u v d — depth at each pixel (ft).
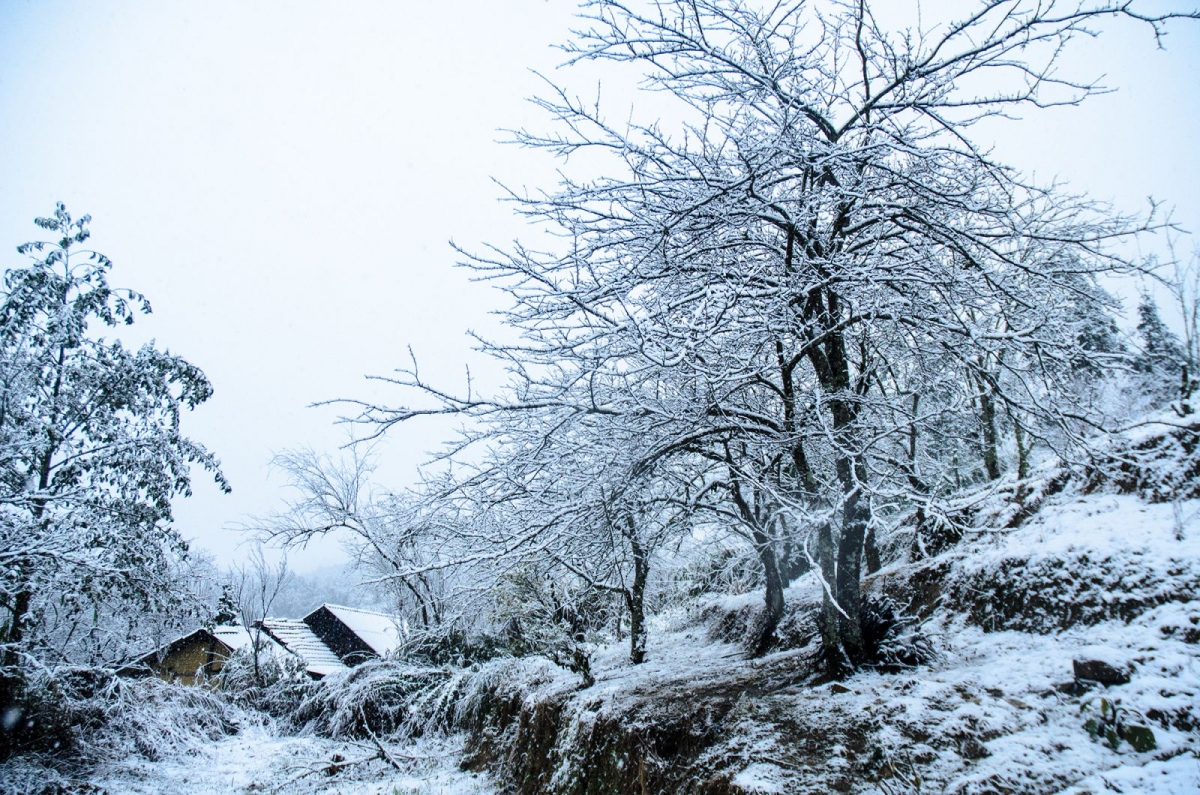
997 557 26.68
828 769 16.76
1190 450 24.70
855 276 23.21
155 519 60.03
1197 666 15.90
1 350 51.72
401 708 53.78
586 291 22.89
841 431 23.43
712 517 34.76
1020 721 16.19
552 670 40.81
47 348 57.36
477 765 39.63
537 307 24.07
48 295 57.36
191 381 65.36
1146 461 25.96
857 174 23.88
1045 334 24.02
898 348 29.76
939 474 37.70
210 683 80.48
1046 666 18.75
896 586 32.14
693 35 24.26
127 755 47.65
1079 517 26.25
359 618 96.94
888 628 23.16
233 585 94.53
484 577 25.75
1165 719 14.42
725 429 25.04
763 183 23.62
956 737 16.22
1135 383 36.17
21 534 48.08
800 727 19.11
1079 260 24.91
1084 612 21.43
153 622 65.51
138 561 57.11
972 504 35.68
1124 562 21.56
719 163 24.30
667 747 22.48
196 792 41.68
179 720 53.47
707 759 19.97
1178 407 27.37
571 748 28.58
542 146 23.24
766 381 25.18
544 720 33.09
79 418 57.21
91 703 48.08
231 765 48.32
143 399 61.05
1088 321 25.34
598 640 52.47
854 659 22.59
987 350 23.11
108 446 55.83
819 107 25.89
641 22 22.44
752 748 18.90
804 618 32.96
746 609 41.70
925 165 24.16
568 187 24.18
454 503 25.16
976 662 20.98
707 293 21.99
